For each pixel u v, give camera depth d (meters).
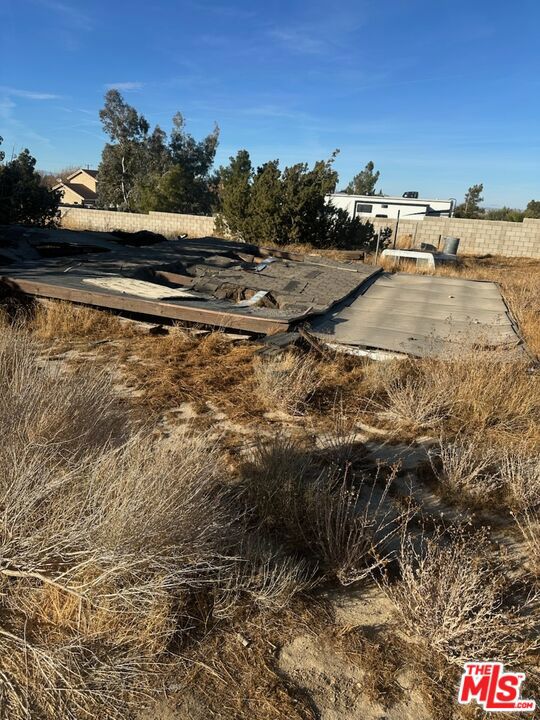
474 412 4.85
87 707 1.90
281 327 6.87
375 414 4.96
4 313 7.39
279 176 18.22
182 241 15.26
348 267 12.57
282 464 3.48
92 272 9.44
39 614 2.21
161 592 2.19
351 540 2.92
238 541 2.79
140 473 2.51
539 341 6.91
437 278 12.19
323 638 2.35
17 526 2.28
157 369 5.83
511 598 2.67
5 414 2.93
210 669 2.13
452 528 3.20
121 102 43.88
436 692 2.12
